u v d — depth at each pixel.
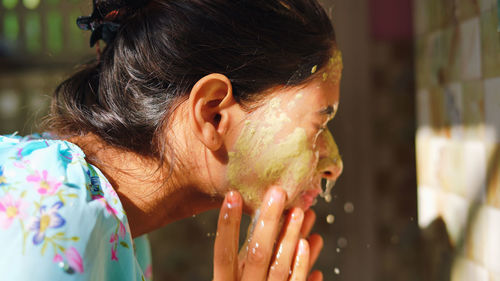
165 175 0.74
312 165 0.75
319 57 0.74
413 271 1.52
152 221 0.78
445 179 0.92
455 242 0.89
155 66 0.73
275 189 0.74
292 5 0.75
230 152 0.73
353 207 1.55
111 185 0.70
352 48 1.50
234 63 0.72
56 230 0.56
